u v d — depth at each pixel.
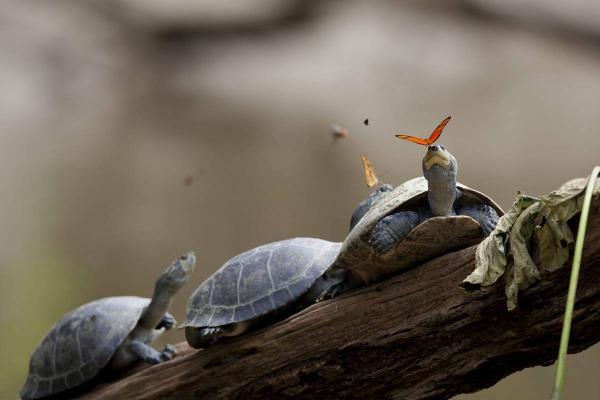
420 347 4.50
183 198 15.42
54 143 16.33
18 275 14.43
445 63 15.68
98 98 16.95
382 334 4.57
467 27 16.39
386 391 4.69
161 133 16.39
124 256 14.92
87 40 17.17
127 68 17.34
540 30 15.98
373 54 16.34
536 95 14.80
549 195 3.91
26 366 13.76
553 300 4.02
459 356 4.42
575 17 15.66
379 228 4.30
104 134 16.41
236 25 17.28
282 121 16.06
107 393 5.66
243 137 15.84
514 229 3.98
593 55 15.49
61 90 16.91
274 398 4.98
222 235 14.93
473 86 15.18
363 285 4.80
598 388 12.63
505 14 16.20
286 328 4.88
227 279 5.21
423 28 16.50
